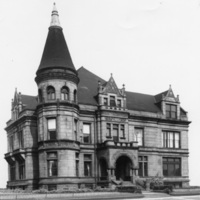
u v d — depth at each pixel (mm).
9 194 32312
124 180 45094
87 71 53969
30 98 52625
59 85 41969
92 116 46375
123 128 47531
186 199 30734
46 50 44375
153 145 50750
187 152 54312
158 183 44406
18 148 46781
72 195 31516
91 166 45062
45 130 41438
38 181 43125
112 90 47938
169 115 54219
